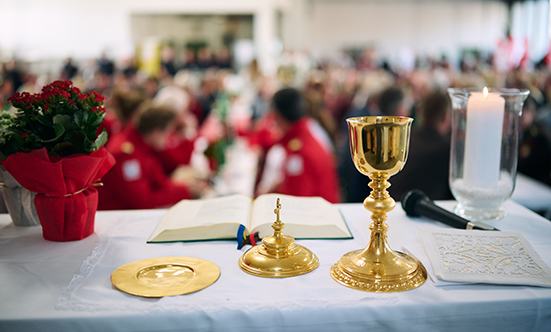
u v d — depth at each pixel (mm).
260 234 974
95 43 10328
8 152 957
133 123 2098
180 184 2203
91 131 983
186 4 10195
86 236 1027
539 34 10773
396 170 770
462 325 709
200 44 10734
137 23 10445
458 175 1142
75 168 938
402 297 719
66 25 10180
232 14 10609
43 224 986
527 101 3098
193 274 800
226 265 857
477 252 854
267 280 785
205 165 2885
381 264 785
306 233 1000
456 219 1033
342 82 7785
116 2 10133
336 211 1145
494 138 1057
